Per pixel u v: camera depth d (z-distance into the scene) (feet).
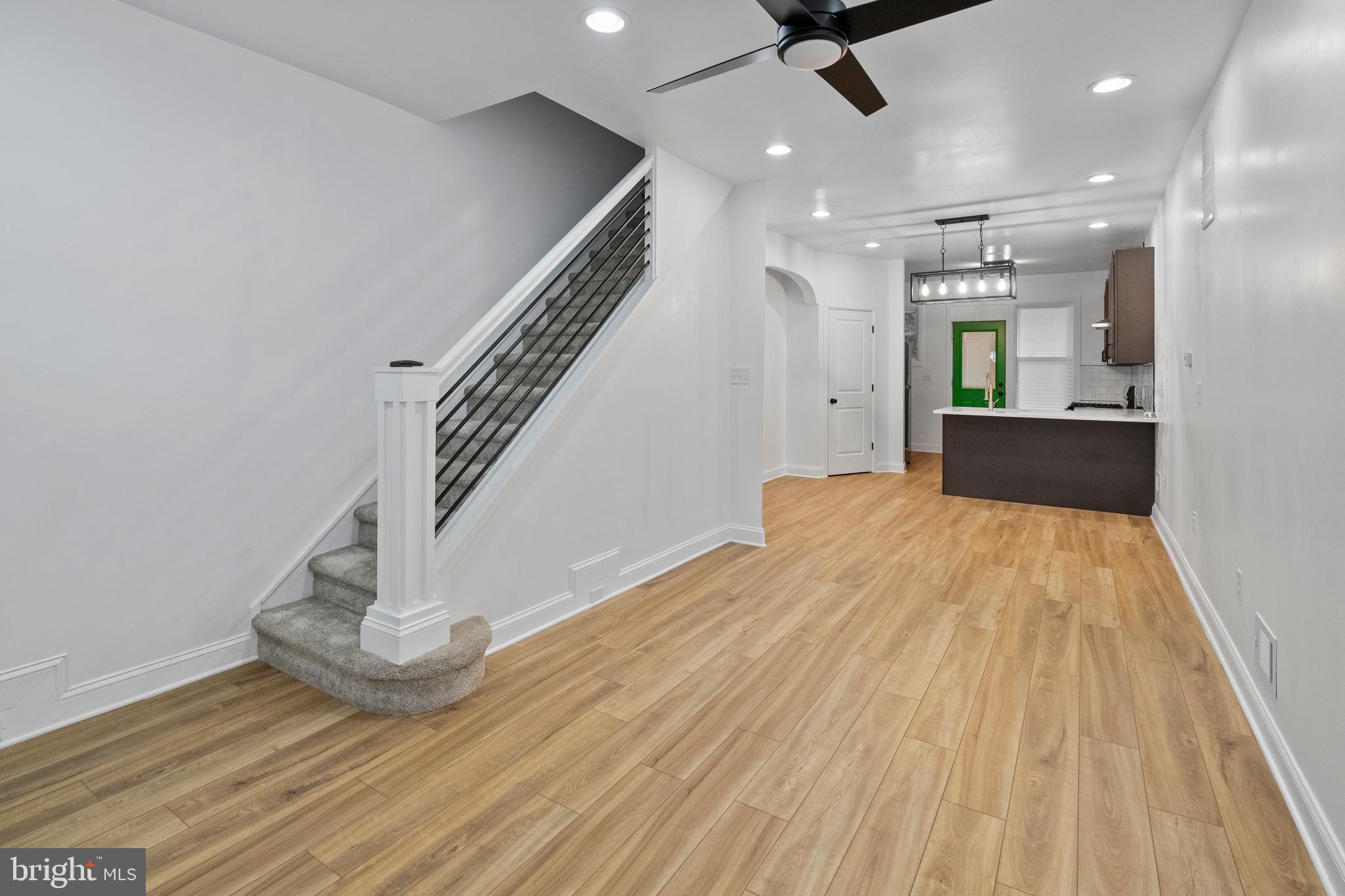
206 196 8.14
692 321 13.46
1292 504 5.95
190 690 8.08
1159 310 16.42
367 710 7.63
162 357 7.85
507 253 12.42
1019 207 16.69
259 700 7.84
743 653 9.20
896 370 25.44
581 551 10.93
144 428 7.75
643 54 8.52
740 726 7.30
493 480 9.46
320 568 9.17
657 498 12.76
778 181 14.17
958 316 30.58
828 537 15.60
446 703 7.75
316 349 9.39
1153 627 9.92
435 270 11.04
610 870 5.17
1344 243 4.82
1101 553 13.99
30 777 6.33
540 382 11.18
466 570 8.96
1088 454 18.44
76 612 7.32
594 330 11.99
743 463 14.89
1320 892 4.84
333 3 7.36
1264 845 5.33
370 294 10.05
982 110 10.48
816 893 4.92
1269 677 6.56
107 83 7.30
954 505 19.15
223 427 8.45
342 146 9.57
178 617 8.16
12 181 6.70
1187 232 11.89
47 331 6.98
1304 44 5.75
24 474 6.91
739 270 14.51
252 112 8.54
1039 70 9.11
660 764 6.59
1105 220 18.03
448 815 5.84
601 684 8.32
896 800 5.99
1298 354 5.87
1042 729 7.13
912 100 10.05
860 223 18.45
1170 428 14.15
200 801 6.00
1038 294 28.60
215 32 8.02
